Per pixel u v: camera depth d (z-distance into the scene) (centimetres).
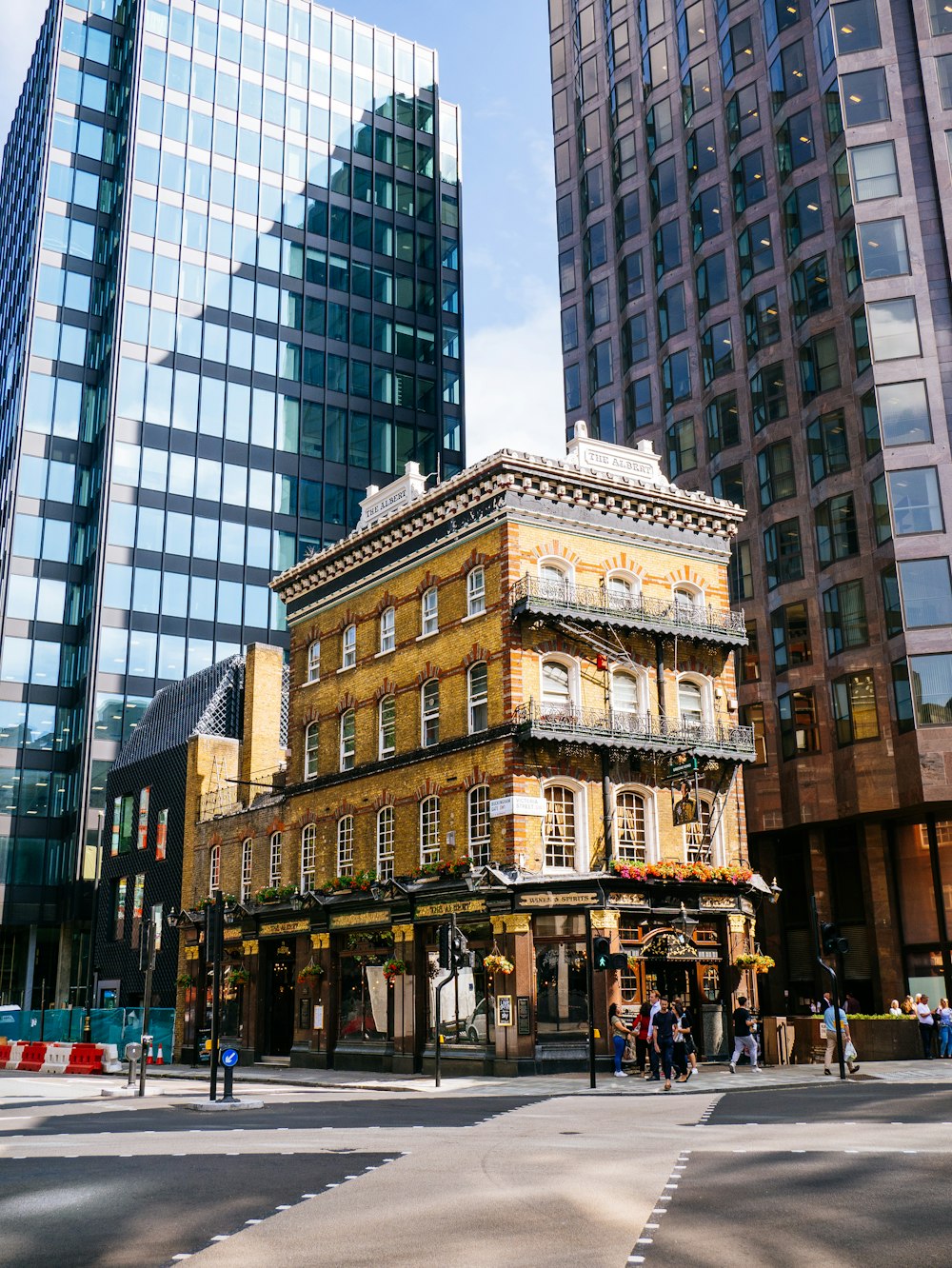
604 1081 2648
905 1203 988
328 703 3938
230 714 5000
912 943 4338
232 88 7694
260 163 7669
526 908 2969
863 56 4878
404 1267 798
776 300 5259
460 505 3444
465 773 3259
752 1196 1045
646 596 3447
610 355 6506
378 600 3772
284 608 6969
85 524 6825
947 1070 2628
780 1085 2380
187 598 6656
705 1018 3116
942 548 4288
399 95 8519
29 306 7062
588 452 3566
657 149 6328
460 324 8331
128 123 7269
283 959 3981
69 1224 974
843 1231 890
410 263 8194
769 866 4894
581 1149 1411
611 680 3331
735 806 3425
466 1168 1258
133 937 4938
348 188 8050
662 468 5869
